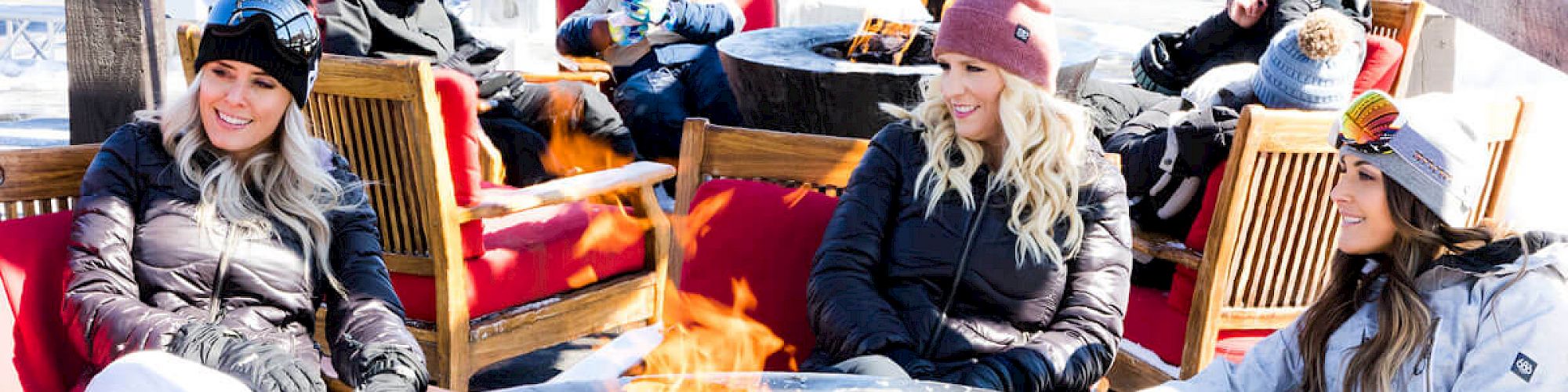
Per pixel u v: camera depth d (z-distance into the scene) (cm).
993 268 218
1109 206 223
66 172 212
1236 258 249
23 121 597
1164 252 265
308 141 211
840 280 218
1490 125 245
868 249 222
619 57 506
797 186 254
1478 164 168
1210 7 1152
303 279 205
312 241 207
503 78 444
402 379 185
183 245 197
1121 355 279
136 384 155
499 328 284
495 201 277
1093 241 222
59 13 763
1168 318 267
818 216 243
